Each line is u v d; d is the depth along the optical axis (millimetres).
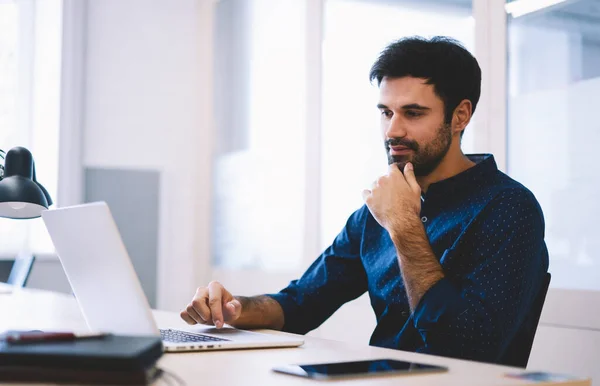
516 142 2848
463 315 1480
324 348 1336
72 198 4754
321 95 4012
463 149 3064
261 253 4453
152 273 4855
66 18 4789
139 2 4980
